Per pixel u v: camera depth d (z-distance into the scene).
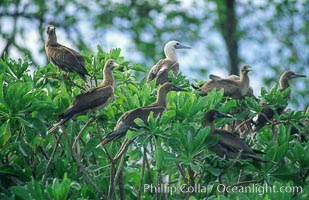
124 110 16.41
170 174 17.50
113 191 15.76
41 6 39.75
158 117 14.88
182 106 15.77
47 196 14.87
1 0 39.44
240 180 16.78
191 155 15.30
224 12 41.09
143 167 16.11
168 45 24.08
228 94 18.92
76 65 18.64
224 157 15.91
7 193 16.06
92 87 17.88
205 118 16.19
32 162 16.72
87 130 16.56
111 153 16.77
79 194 16.33
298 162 16.61
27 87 15.45
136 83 18.39
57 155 17.00
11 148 15.91
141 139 14.90
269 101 17.30
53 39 19.72
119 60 18.64
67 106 16.53
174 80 17.92
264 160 16.09
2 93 15.36
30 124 15.46
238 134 17.75
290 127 17.48
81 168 15.77
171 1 40.94
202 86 19.00
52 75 17.61
